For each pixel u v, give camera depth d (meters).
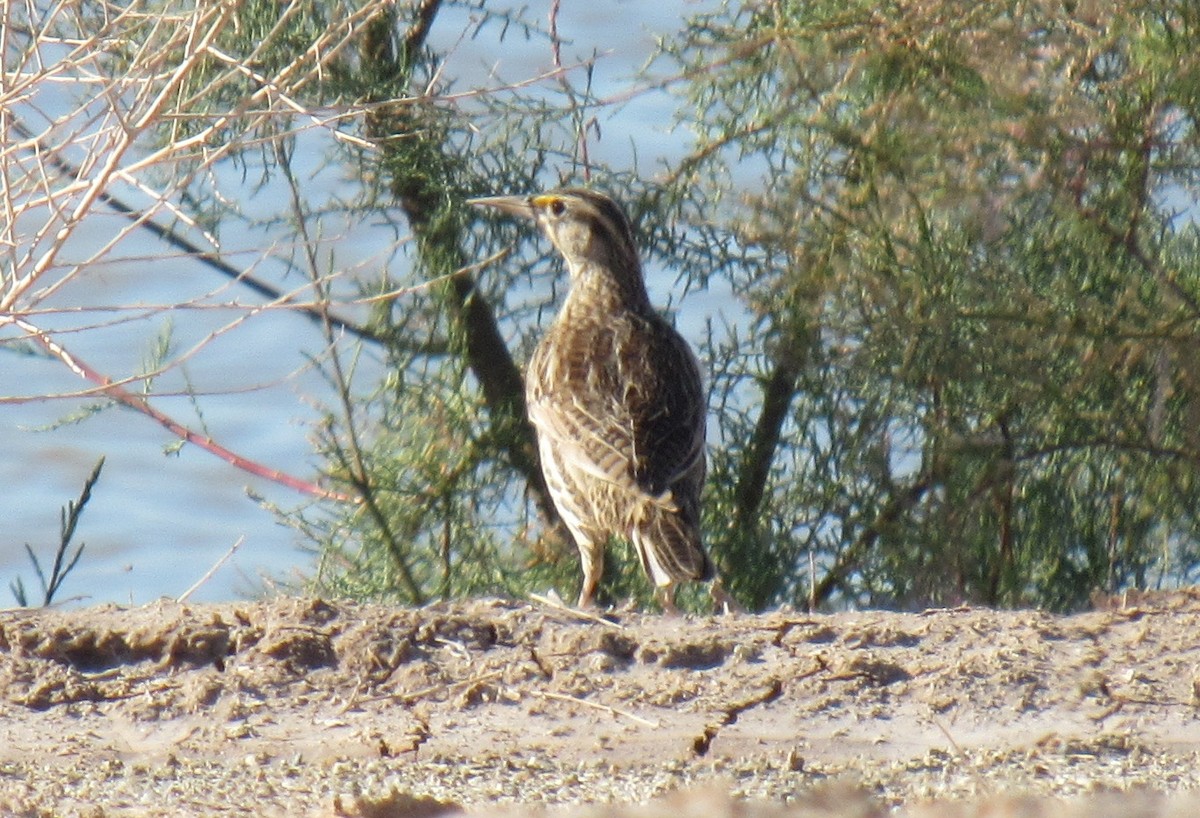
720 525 14.37
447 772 7.43
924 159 13.07
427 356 14.77
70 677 8.49
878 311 13.49
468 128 14.58
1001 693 8.30
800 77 13.60
